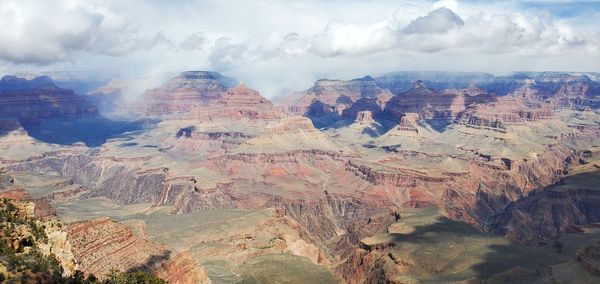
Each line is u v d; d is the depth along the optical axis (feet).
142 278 314.76
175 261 454.40
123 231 454.40
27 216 282.97
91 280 290.56
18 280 213.46
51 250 269.64
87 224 433.89
